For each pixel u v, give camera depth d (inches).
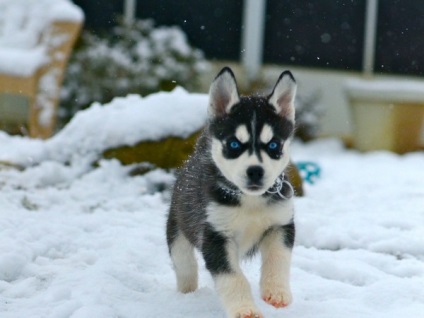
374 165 485.1
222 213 185.0
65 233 255.1
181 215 200.5
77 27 432.1
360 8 605.6
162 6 591.8
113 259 228.2
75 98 530.3
